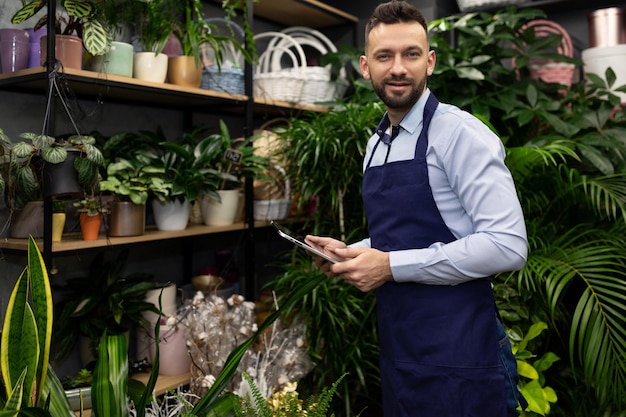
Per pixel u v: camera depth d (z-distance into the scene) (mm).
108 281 2012
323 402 1332
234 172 2311
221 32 2785
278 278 2373
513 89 2518
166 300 2135
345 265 1350
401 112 1449
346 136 2271
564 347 2428
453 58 2479
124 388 1299
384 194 1455
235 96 2299
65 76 1700
